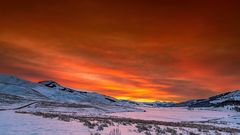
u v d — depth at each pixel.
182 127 23.61
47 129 14.38
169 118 67.00
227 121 61.34
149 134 14.59
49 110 72.62
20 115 26.88
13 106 79.38
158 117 68.69
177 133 16.84
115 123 22.42
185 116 81.94
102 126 17.77
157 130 17.53
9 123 16.92
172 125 26.39
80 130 14.66
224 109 186.00
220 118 72.31
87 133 13.42
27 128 14.45
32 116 26.03
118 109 130.00
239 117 73.12
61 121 20.64
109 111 101.69
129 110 134.25
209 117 78.12
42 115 29.39
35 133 12.57
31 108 73.56
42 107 79.56
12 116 24.38
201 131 19.88
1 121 18.17
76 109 86.44
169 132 17.17
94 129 15.59
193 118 71.44
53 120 21.33
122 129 16.89
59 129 14.66
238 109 168.75
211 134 17.89
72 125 17.36
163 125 25.19
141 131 16.23
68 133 13.10
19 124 16.50
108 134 13.33
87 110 87.88
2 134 11.85
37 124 16.97
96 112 87.31
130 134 14.18
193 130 20.50
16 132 12.67
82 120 23.06
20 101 105.62
